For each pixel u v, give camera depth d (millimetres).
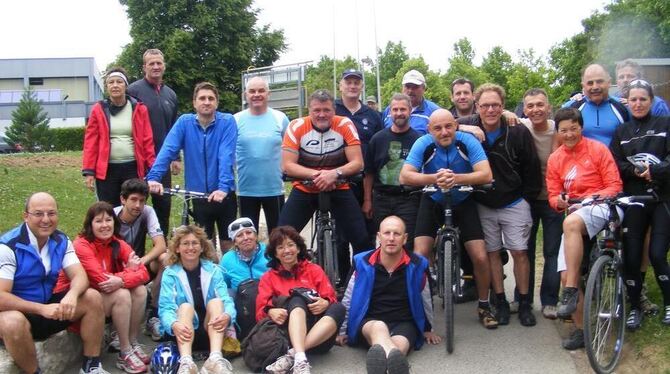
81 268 4805
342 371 4926
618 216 4934
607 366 4777
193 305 5168
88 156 6215
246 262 5691
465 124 5797
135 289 5109
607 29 30328
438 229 5637
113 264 5195
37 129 28766
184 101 35125
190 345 4871
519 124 5707
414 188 5383
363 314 5219
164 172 5957
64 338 4918
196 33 35438
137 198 5570
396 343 5004
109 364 5148
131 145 6324
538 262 8094
